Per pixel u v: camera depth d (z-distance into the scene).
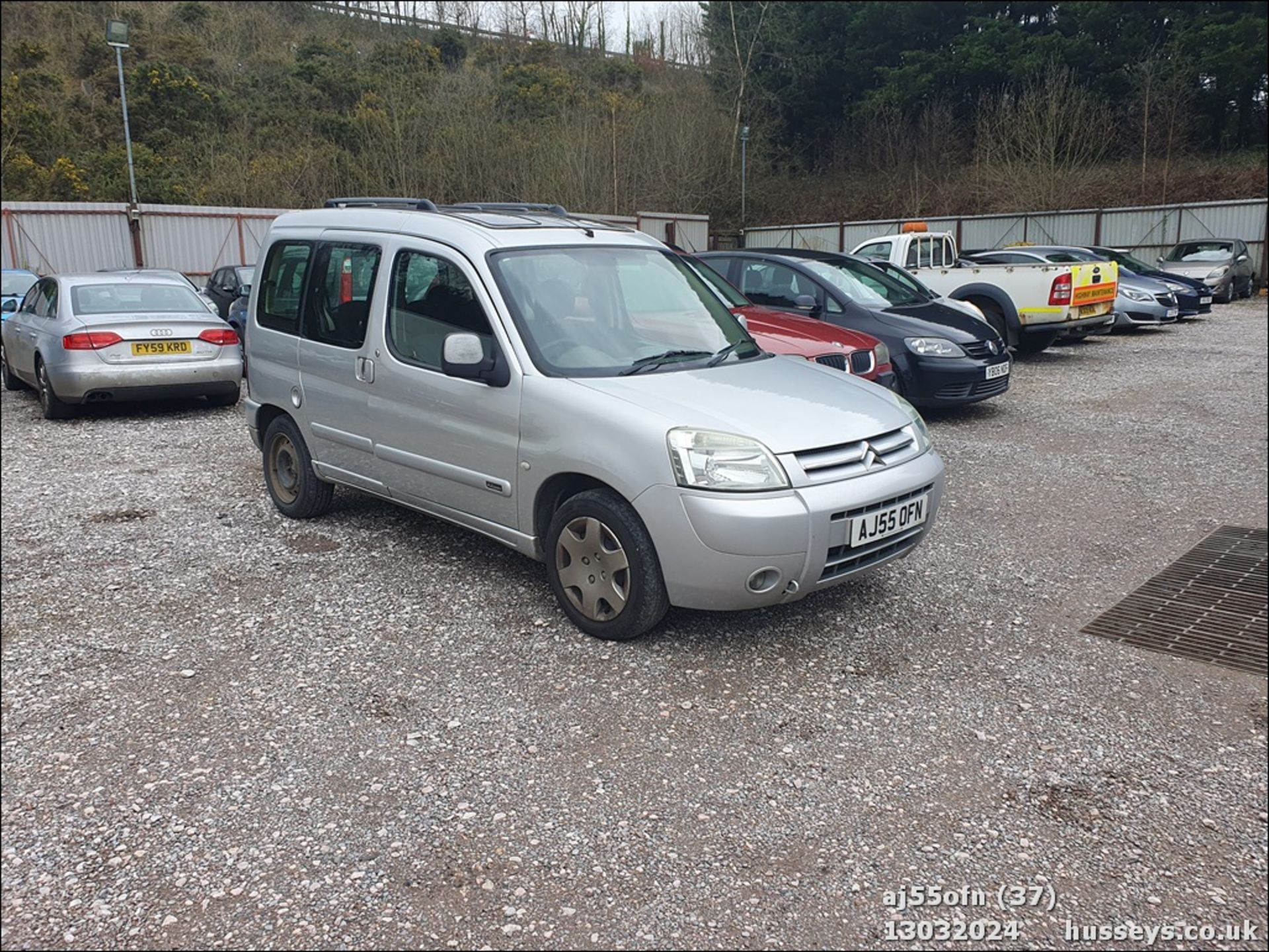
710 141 36.84
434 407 4.41
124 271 10.06
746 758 3.13
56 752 3.17
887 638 4.06
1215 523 5.74
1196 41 32.00
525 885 2.53
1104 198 30.84
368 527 5.53
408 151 31.92
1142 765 3.13
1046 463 7.20
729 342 4.65
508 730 3.29
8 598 4.52
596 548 3.86
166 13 43.31
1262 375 11.50
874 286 9.29
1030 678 3.72
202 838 2.72
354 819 2.80
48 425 8.81
